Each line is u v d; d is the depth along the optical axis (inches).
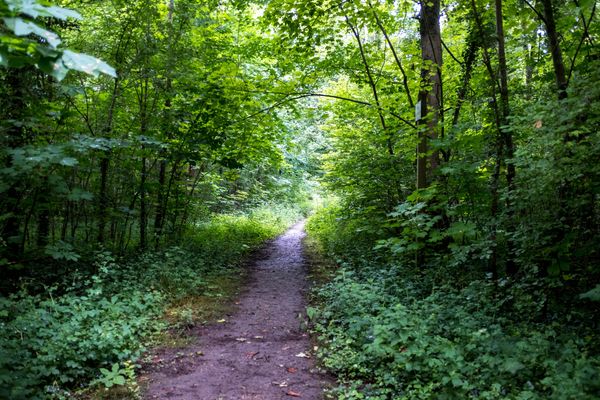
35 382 144.6
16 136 233.8
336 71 393.4
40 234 293.6
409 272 294.8
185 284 296.0
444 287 240.7
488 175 250.7
